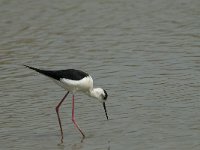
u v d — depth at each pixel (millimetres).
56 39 19734
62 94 14453
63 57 17703
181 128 11734
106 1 24469
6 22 21969
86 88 12336
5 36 20375
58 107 12336
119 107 13297
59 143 11469
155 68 16125
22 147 11289
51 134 12016
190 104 13102
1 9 23562
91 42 19219
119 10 23000
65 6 23828
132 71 15977
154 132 11641
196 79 14875
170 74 15500
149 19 21625
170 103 13281
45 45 19141
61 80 12055
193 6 23031
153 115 12625
